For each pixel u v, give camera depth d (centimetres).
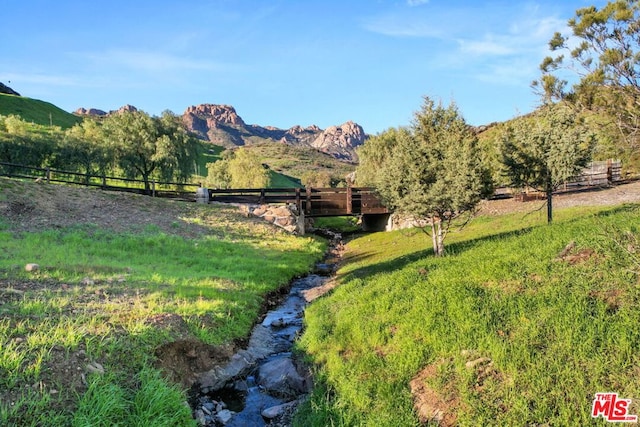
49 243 1739
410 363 769
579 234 1155
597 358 613
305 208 3444
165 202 3011
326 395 775
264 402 855
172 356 845
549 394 580
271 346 1127
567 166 1507
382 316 995
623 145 846
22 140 4966
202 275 1541
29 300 909
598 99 849
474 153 1445
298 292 1709
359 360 842
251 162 6094
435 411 641
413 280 1175
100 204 2567
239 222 2919
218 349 953
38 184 2495
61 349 696
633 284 774
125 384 689
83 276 1234
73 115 13925
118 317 895
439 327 840
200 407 798
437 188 1427
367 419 662
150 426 611
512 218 2189
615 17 781
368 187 3494
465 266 1152
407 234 2689
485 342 741
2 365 611
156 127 4928
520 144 1603
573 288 832
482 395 628
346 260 2386
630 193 2381
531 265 1006
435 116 1664
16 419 530
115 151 4781
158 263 1695
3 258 1352
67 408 582
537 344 694
